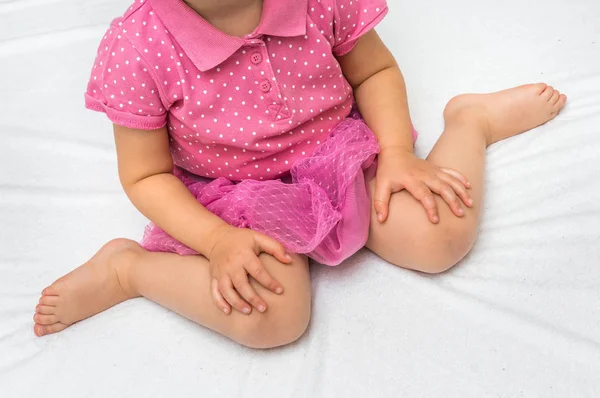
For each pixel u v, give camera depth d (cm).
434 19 138
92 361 93
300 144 100
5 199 118
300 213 96
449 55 130
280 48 93
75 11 153
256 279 88
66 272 107
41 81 140
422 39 134
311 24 94
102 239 111
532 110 111
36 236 113
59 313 98
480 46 130
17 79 141
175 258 97
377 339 90
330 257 95
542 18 133
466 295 93
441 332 89
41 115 133
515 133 112
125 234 112
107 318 99
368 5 101
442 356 86
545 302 90
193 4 88
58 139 127
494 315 89
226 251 90
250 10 90
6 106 135
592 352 83
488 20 135
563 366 82
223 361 91
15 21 153
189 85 92
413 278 97
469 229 94
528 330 87
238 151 98
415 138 112
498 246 98
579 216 98
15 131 129
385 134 104
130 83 91
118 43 91
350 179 94
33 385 92
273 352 92
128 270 99
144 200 99
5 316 102
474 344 87
